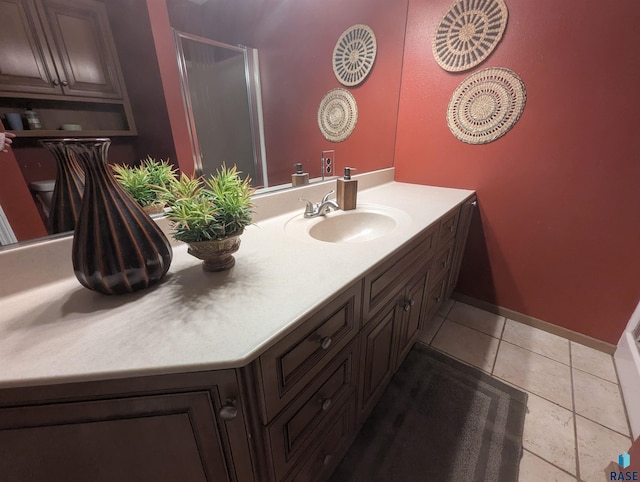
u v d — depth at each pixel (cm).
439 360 151
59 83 66
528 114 140
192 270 75
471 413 123
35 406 47
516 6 130
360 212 135
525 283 168
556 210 146
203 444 56
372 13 153
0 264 63
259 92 116
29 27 61
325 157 153
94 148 53
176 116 90
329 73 142
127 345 49
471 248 182
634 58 111
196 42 93
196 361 46
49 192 67
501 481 99
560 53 125
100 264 57
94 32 70
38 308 60
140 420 51
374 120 173
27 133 63
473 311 189
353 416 98
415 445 111
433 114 170
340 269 76
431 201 147
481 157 160
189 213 63
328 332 70
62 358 47
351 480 100
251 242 95
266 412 58
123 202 60
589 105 124
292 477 74
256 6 108
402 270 102
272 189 128
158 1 82
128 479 57
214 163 104
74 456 52
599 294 146
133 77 79
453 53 152
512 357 152
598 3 113
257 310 58
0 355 47
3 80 59
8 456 50
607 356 150
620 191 127
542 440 111
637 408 114
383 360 109
